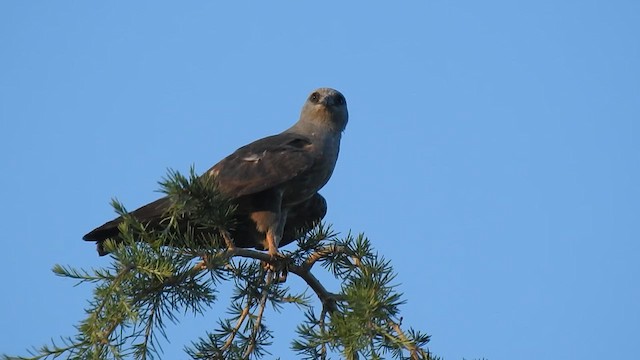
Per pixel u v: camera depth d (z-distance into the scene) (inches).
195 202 393.4
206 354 394.6
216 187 408.5
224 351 393.7
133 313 334.6
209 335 398.0
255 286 410.3
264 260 431.8
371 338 343.9
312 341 361.7
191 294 371.9
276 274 438.3
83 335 338.3
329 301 428.1
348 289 359.9
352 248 428.8
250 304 410.6
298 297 398.3
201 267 376.2
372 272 382.9
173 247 378.3
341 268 433.4
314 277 440.5
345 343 343.9
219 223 403.5
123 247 359.6
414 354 348.2
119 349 335.6
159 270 352.5
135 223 381.7
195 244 391.5
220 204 401.7
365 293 350.3
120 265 355.3
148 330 364.2
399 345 347.9
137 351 360.8
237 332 401.1
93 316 341.1
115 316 340.5
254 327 400.8
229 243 407.5
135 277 357.7
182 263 369.7
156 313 366.3
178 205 391.2
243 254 410.3
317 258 436.8
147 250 365.7
